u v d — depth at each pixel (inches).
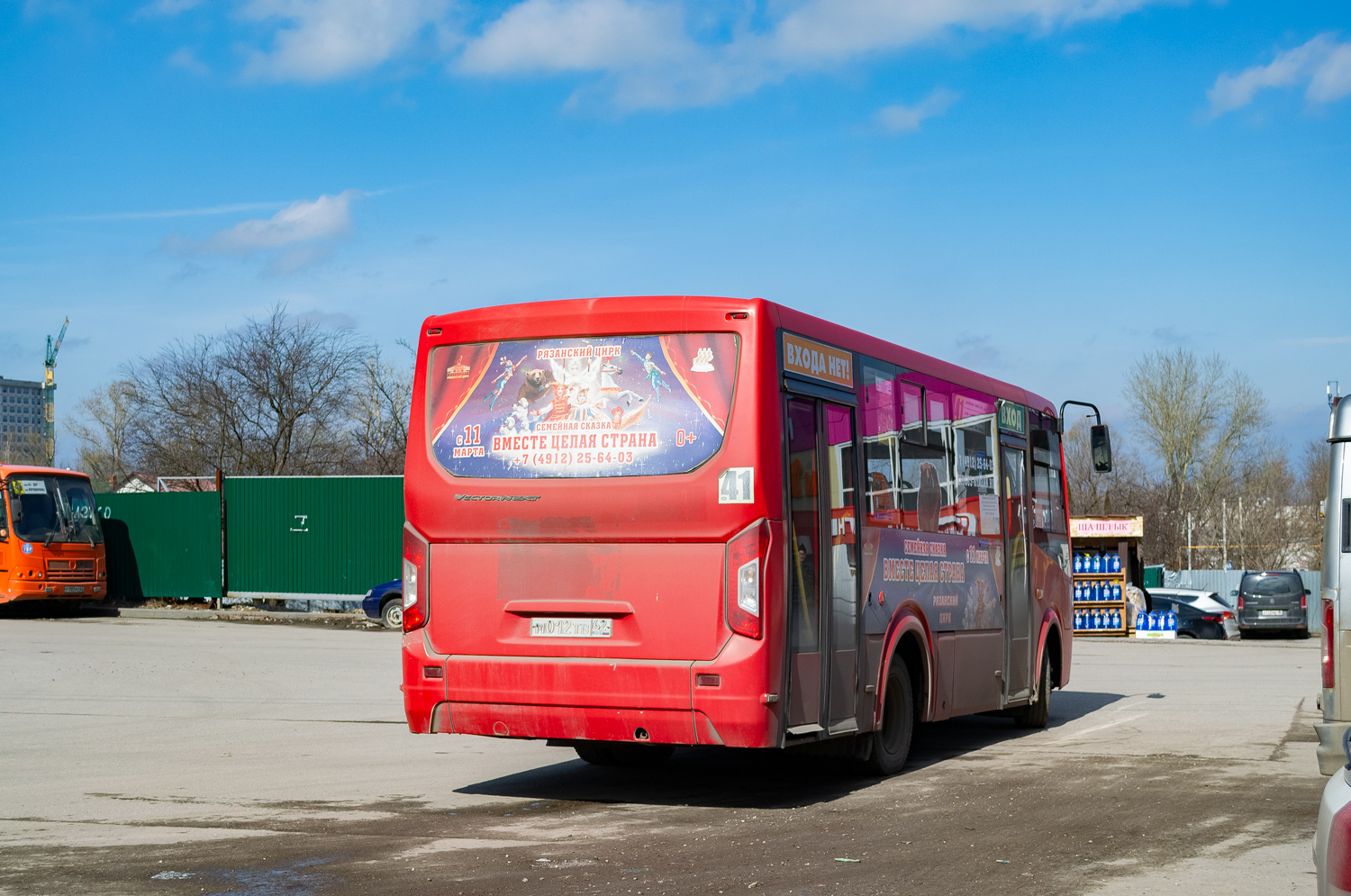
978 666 456.8
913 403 416.2
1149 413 2748.5
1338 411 310.8
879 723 375.6
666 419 326.3
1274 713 563.5
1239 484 2765.7
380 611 1105.4
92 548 1223.5
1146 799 346.0
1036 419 537.3
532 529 332.8
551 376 338.3
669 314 330.3
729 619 315.6
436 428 349.1
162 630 1053.8
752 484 316.2
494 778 389.4
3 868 262.8
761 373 322.0
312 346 2082.9
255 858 272.4
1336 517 308.2
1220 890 244.5
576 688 325.7
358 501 1198.3
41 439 4042.8
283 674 725.3
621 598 324.2
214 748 453.7
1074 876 255.8
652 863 268.7
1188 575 1990.7
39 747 455.2
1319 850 141.7
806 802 346.6
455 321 351.6
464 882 251.0
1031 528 519.5
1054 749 454.0
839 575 354.9
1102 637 1210.6
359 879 253.4
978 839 293.3
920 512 414.9
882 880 253.0
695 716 315.6
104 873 258.8
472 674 336.8
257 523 1232.2
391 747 459.8
